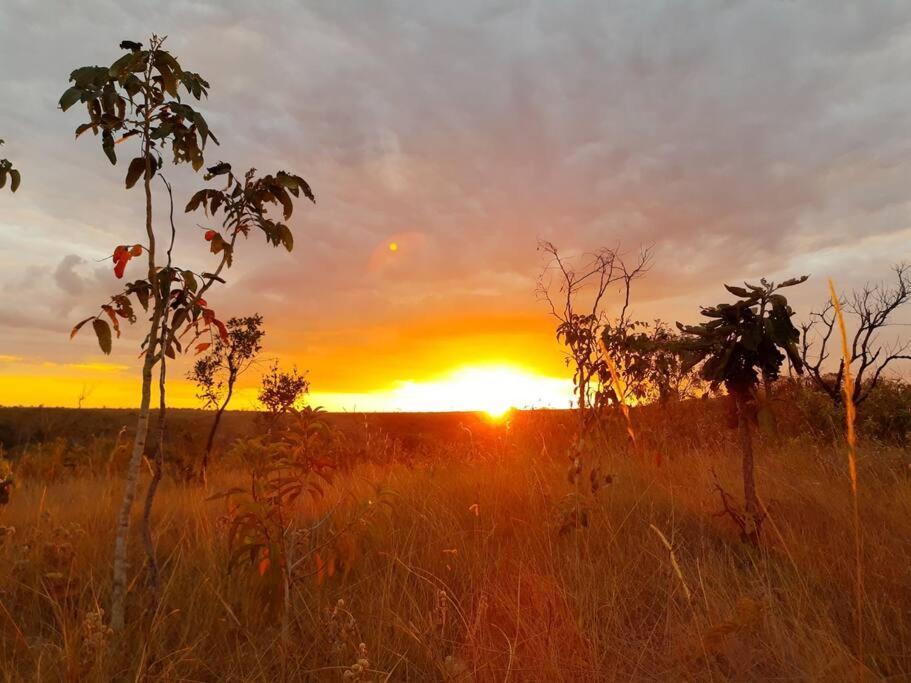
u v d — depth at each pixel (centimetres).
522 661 304
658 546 437
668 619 319
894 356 1559
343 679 281
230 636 343
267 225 377
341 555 358
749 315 487
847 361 220
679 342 520
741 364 491
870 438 959
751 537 453
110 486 691
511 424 877
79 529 449
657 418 846
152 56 350
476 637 321
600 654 305
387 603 354
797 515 504
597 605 350
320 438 371
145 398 351
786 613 328
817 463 700
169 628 342
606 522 476
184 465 1083
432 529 483
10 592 383
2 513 559
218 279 375
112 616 325
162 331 363
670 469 660
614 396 570
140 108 353
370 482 672
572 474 526
